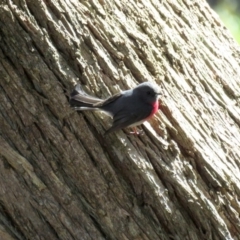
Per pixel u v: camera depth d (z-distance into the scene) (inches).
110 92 453.4
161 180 437.7
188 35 547.8
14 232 441.1
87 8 476.7
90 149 436.5
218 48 574.6
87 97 432.8
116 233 431.2
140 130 447.2
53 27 445.7
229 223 445.4
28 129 438.0
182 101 481.4
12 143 438.6
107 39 468.4
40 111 436.8
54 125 436.5
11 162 436.1
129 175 434.3
